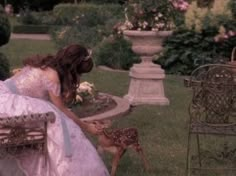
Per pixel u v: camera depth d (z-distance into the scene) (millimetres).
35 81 4395
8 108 4230
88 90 7812
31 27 26359
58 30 19328
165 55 12500
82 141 4316
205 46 12375
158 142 6453
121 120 7473
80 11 25438
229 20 12461
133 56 12945
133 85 8828
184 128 7113
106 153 5727
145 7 8430
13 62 14398
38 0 36750
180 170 5461
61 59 4387
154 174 5312
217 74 5059
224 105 5074
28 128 4039
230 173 5449
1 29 7809
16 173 4262
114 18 17375
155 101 8680
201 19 12367
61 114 4367
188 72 12359
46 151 4129
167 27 8547
